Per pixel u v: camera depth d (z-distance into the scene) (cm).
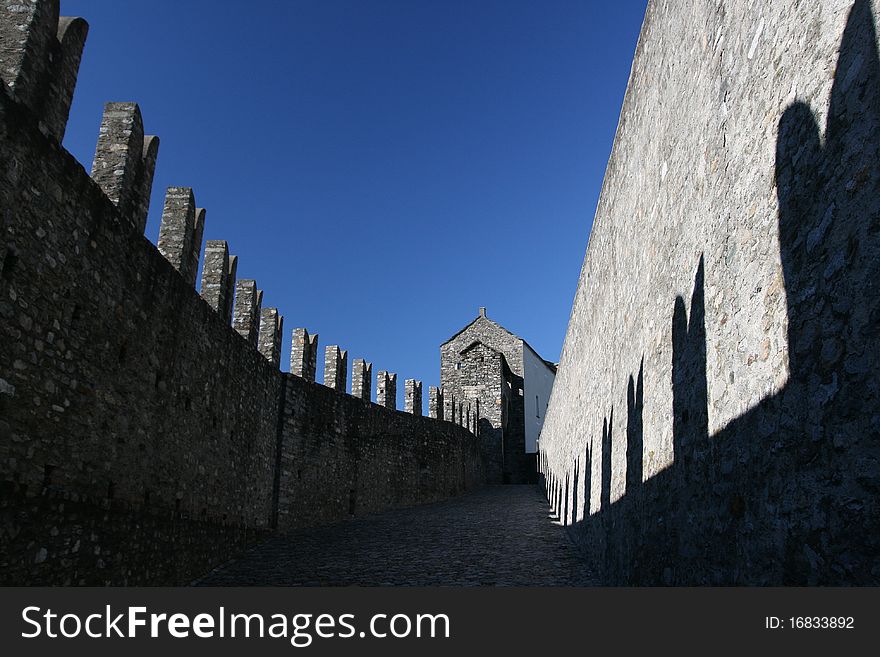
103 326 727
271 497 1608
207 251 1220
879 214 269
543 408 4647
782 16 369
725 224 455
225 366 1225
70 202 646
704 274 500
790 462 343
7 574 544
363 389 2295
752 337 400
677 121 593
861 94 285
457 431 3183
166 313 919
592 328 1255
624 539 804
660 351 644
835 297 303
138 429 825
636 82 796
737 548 413
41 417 603
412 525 1845
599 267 1152
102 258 719
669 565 580
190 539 1023
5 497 544
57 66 627
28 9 588
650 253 705
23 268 571
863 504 274
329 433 1975
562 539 1498
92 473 702
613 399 940
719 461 453
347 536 1606
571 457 1641
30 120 572
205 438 1110
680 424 559
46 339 611
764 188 389
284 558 1273
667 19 634
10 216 548
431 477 2784
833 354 303
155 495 883
